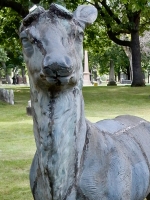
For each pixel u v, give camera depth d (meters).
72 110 2.58
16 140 10.59
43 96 2.55
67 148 2.61
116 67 49.38
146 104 18.06
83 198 2.85
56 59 2.33
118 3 27.03
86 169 2.87
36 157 3.06
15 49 32.25
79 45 2.69
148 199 4.12
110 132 3.52
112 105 17.83
